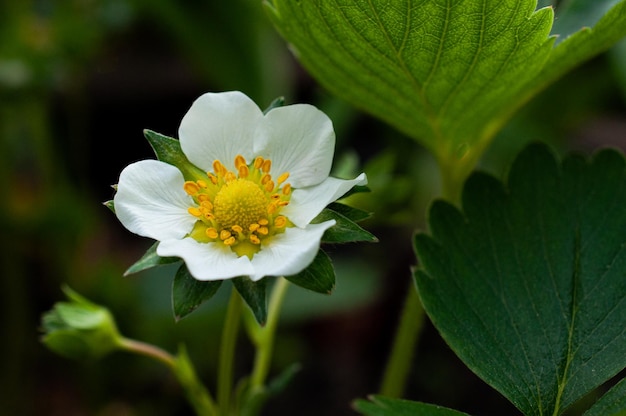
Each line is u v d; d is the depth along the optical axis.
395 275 0.36
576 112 0.39
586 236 0.24
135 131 0.42
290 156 0.23
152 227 0.22
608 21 0.24
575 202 0.25
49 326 0.26
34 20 0.33
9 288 0.32
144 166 0.23
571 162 0.25
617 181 0.25
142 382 0.32
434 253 0.24
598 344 0.23
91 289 0.33
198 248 0.22
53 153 0.36
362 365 0.34
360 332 0.35
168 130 0.42
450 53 0.24
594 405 0.23
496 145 0.36
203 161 0.23
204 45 0.36
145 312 0.32
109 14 0.35
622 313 0.24
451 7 0.23
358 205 0.28
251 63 0.36
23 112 0.33
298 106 0.23
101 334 0.25
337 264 0.34
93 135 0.41
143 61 0.43
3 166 0.32
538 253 0.24
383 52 0.24
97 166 0.41
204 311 0.32
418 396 0.32
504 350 0.23
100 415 0.32
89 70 0.38
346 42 0.24
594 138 0.41
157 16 0.36
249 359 0.33
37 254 0.33
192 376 0.25
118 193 0.22
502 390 0.23
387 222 0.29
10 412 0.32
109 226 0.38
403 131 0.26
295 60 0.42
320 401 0.33
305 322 0.35
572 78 0.38
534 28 0.23
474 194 0.25
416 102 0.25
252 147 0.23
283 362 0.33
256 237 0.23
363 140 0.40
